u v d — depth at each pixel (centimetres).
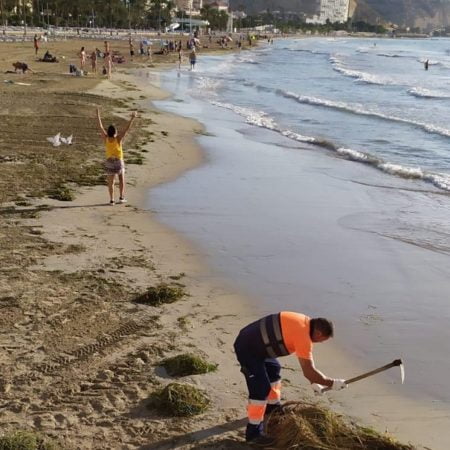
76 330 761
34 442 545
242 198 1413
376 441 555
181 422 589
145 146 1938
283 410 592
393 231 1210
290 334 544
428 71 6438
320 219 1277
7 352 703
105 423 586
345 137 2291
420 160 1916
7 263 962
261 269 998
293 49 12950
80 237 1100
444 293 925
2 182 1416
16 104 2633
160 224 1202
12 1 12375
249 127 2472
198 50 9619
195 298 875
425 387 676
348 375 696
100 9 15150
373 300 895
